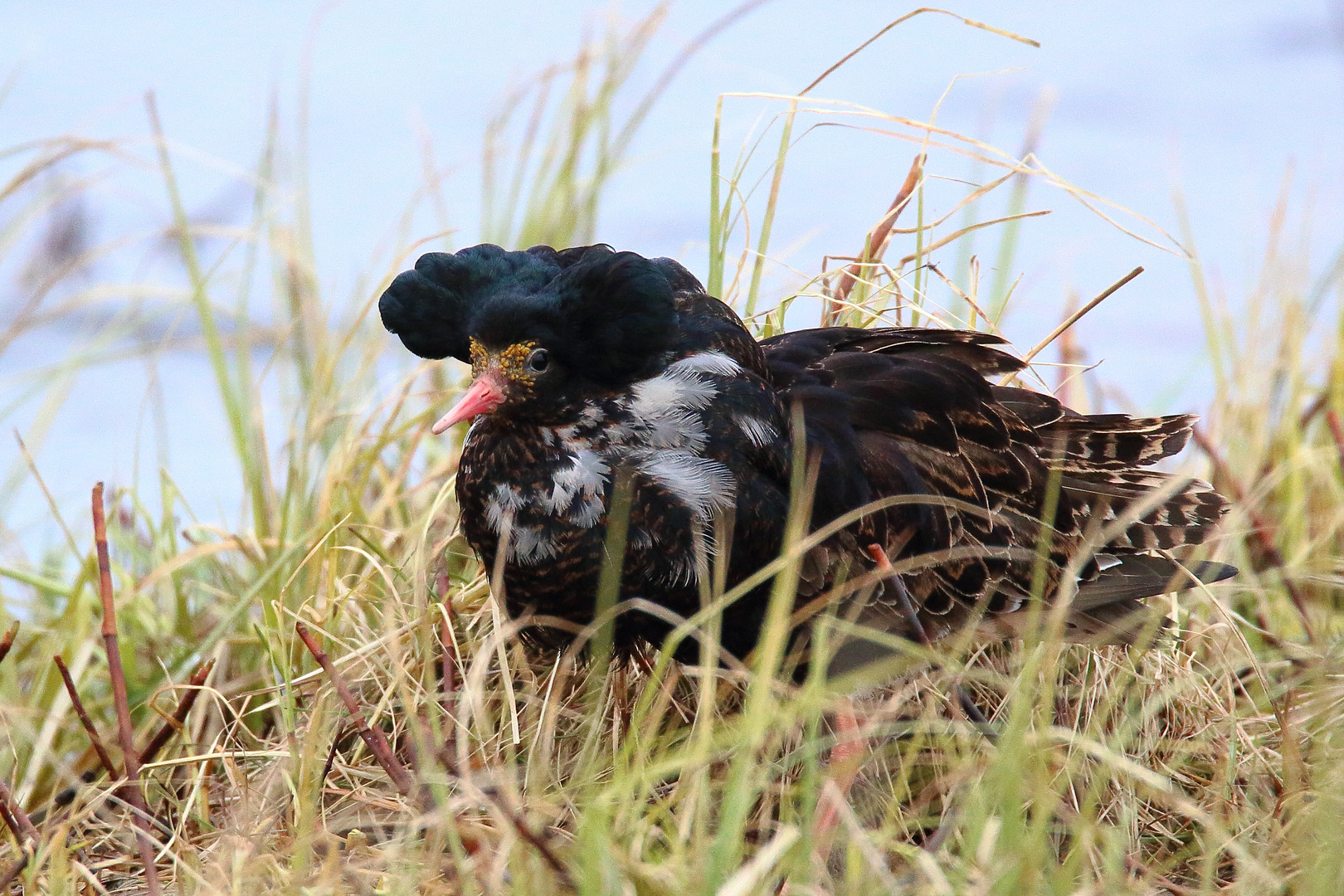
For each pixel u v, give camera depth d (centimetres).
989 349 927
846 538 835
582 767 823
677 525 795
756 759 838
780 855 704
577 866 687
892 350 927
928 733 834
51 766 949
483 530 834
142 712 962
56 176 1582
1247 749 852
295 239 1311
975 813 703
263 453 1101
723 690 880
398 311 833
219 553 1118
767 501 807
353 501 1009
